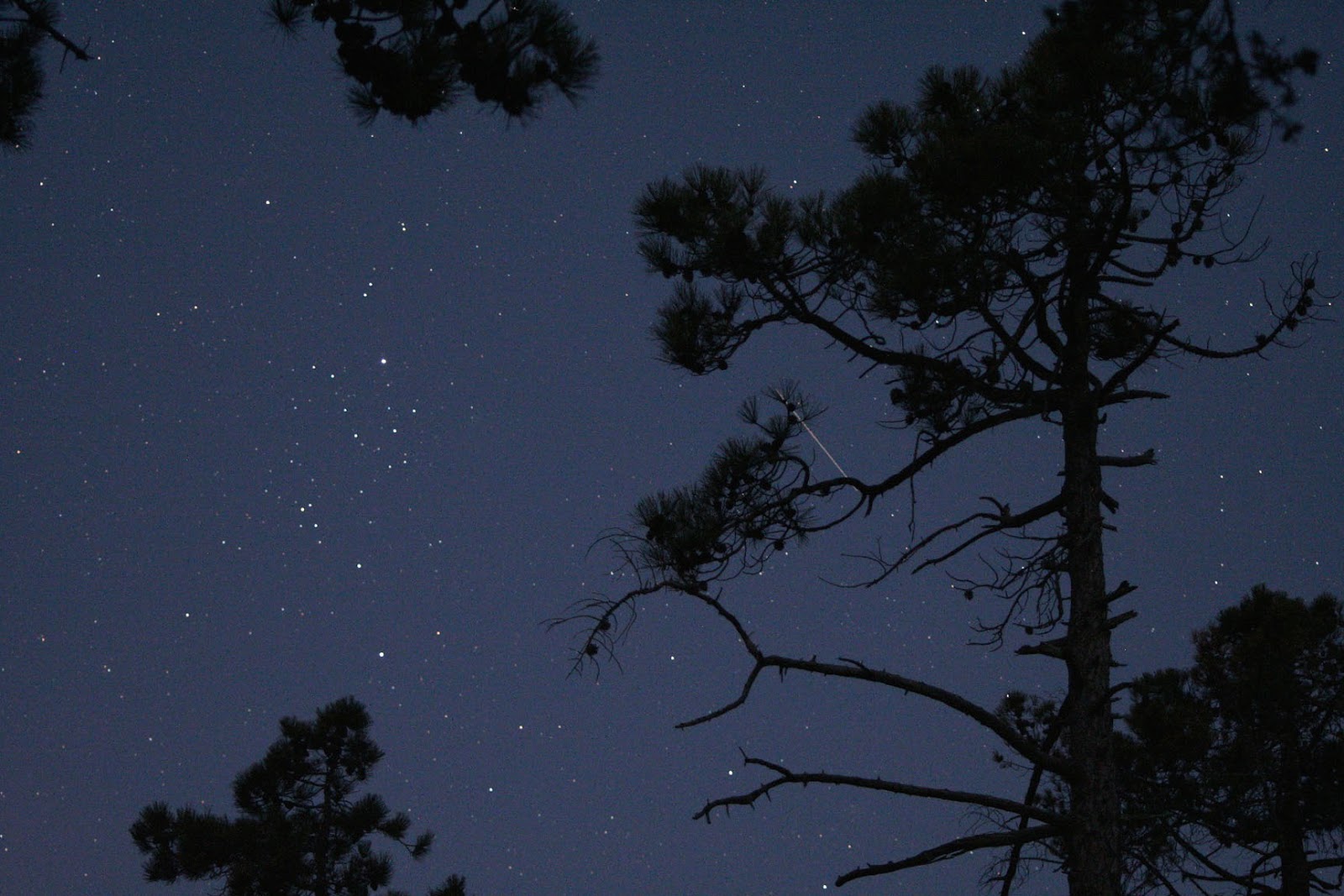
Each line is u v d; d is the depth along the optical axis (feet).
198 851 46.85
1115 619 24.77
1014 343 25.21
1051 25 22.77
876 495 25.82
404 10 14.02
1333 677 36.91
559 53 13.60
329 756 52.39
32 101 17.04
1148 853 31.71
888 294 24.12
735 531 24.27
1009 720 33.47
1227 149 22.76
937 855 22.89
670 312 25.49
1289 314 24.85
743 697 23.15
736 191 25.52
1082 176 23.72
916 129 25.63
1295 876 33.40
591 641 22.33
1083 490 25.93
